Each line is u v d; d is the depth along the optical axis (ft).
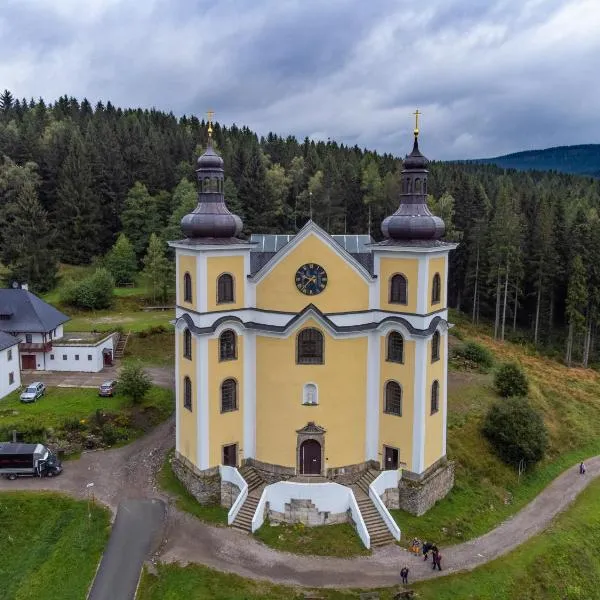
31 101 588.09
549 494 180.14
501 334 328.70
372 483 146.61
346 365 151.74
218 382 150.61
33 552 131.54
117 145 419.95
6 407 200.03
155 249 316.40
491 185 501.97
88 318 290.35
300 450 153.07
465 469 176.86
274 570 125.59
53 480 159.12
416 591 121.60
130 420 193.36
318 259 148.05
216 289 147.64
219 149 476.13
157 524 140.56
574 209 383.24
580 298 302.25
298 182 447.42
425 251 142.31
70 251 361.30
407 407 151.12
